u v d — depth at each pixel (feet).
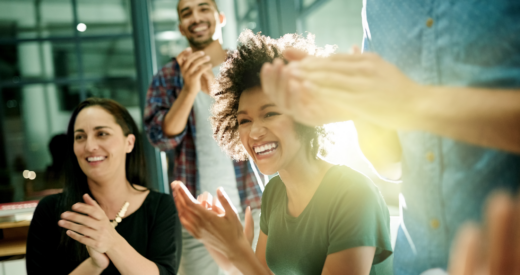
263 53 2.44
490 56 1.75
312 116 0.95
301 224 2.60
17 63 31.37
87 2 29.48
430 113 0.89
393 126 0.92
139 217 3.80
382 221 2.37
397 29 2.16
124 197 3.85
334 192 2.46
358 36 7.51
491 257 0.67
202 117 5.33
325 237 2.47
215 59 5.75
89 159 3.66
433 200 2.01
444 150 1.93
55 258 3.70
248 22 9.41
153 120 5.54
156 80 5.75
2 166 28.94
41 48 31.45
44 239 3.74
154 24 9.90
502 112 0.88
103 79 26.61
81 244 3.58
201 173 5.33
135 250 3.48
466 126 0.89
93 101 3.86
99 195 3.81
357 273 2.23
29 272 3.67
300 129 2.37
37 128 31.53
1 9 28.71
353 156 6.20
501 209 0.67
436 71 1.95
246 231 2.65
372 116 0.92
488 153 1.76
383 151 2.56
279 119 2.31
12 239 6.55
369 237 2.26
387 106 0.89
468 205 1.84
